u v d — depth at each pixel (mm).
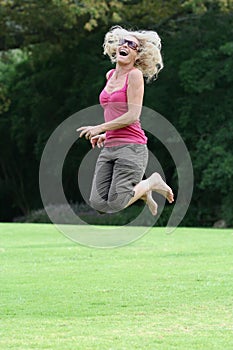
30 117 82062
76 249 34438
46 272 27625
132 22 71625
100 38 75375
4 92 76625
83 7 65250
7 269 28422
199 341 17438
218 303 21875
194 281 25312
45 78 79875
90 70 75312
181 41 72625
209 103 70938
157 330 18672
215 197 74125
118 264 29438
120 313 20766
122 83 16969
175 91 73500
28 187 89812
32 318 20359
